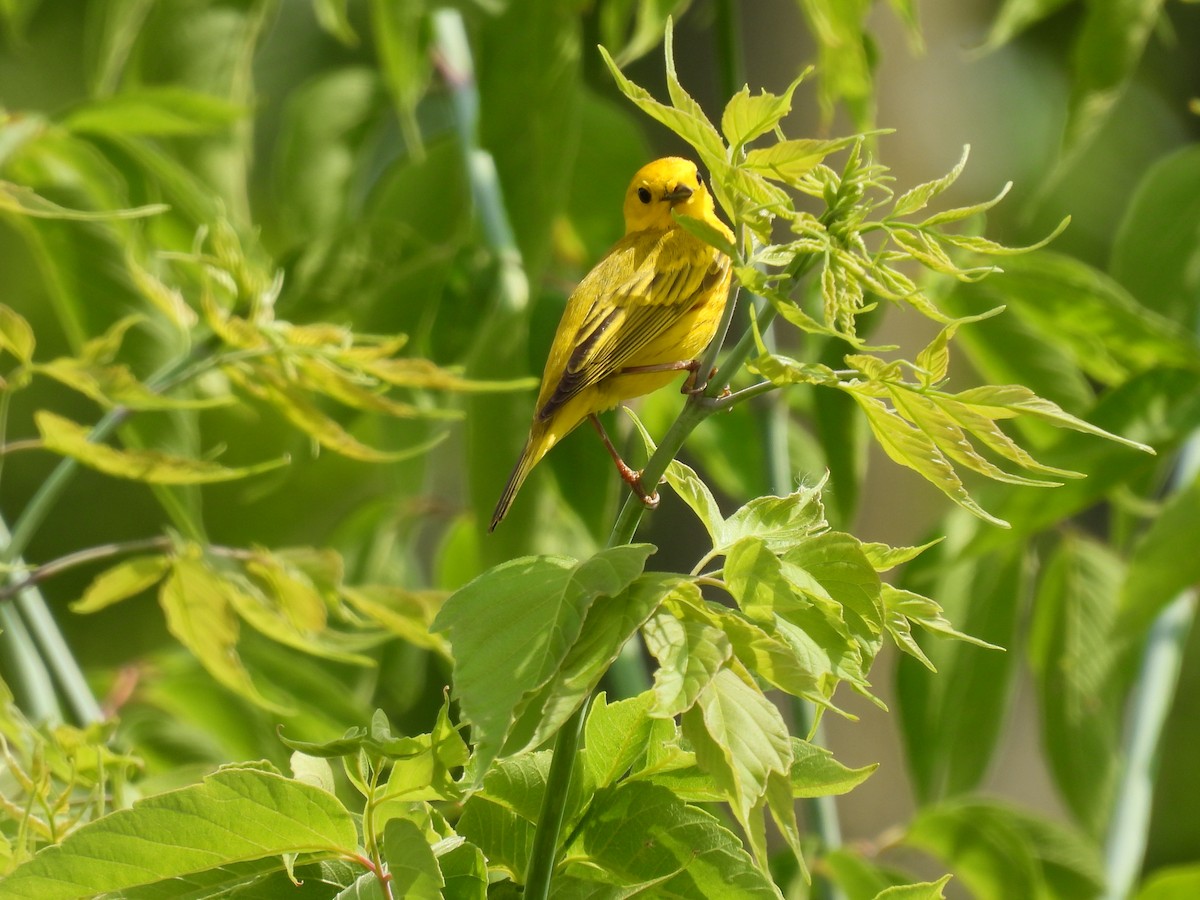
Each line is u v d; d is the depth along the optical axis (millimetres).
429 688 14102
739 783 3664
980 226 9719
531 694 3756
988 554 10461
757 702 3824
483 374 8961
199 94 8672
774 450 9992
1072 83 9602
